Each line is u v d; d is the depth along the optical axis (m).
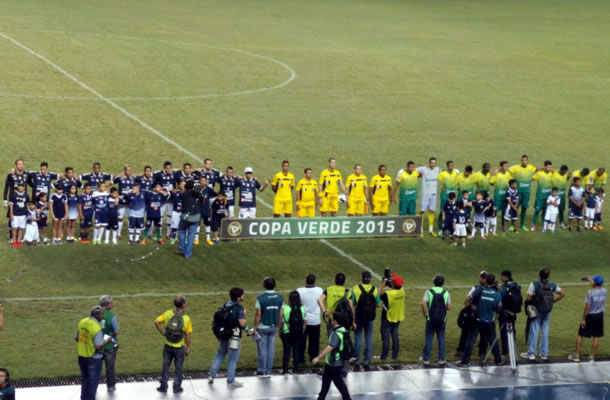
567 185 36.50
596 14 89.00
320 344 22.47
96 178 29.78
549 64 62.66
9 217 28.64
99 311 18.08
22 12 68.44
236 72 54.19
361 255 29.56
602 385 20.58
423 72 57.47
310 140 41.72
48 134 39.22
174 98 47.25
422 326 24.12
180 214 28.91
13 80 47.34
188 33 66.19
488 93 53.22
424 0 93.69
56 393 18.81
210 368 20.56
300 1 88.19
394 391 19.75
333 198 31.47
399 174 31.66
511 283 21.36
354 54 61.81
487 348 21.98
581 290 27.61
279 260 28.62
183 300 18.98
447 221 31.19
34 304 23.91
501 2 94.50
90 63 53.19
